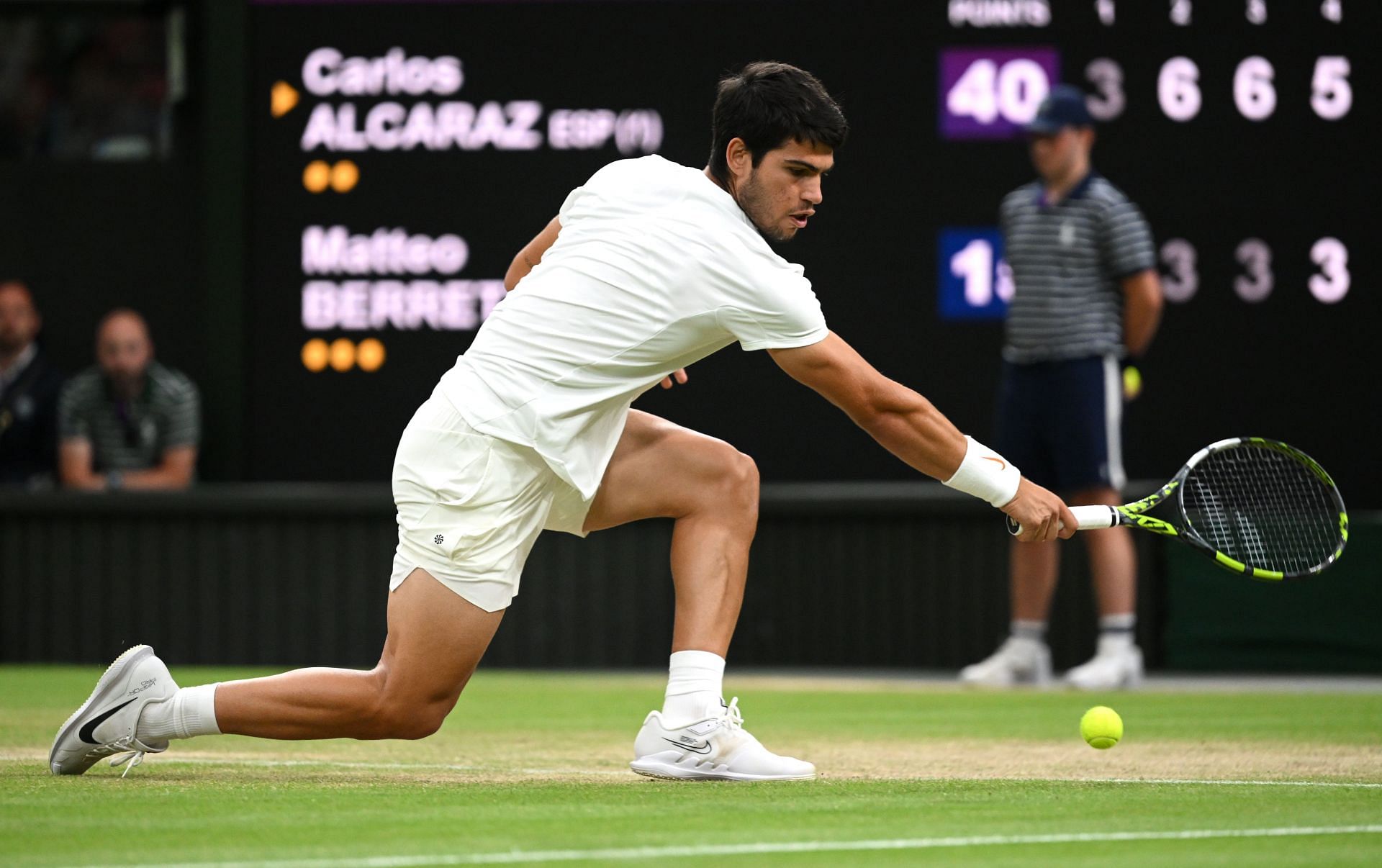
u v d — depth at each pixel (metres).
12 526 26.86
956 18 26.20
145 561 26.78
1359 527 25.36
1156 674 25.91
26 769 11.74
